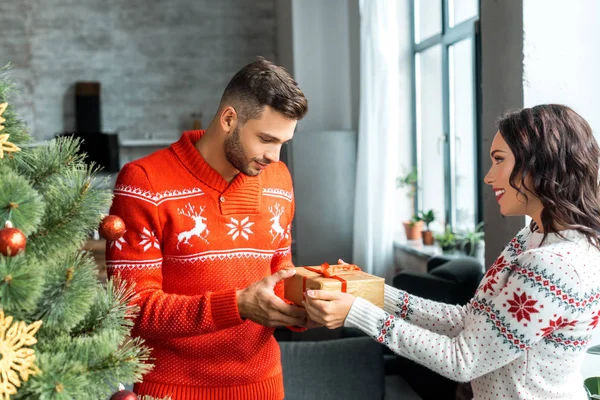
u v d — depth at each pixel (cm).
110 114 764
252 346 158
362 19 487
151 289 148
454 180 488
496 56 258
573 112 137
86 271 95
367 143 487
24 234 87
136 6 759
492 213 271
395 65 481
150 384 155
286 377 268
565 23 235
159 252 152
